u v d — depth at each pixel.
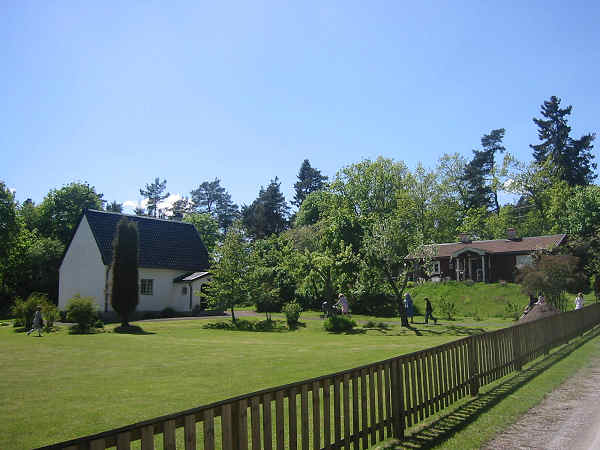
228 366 14.14
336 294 38.47
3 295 49.62
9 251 49.94
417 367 7.56
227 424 4.35
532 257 38.00
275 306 44.94
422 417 7.52
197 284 43.16
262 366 14.01
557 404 8.41
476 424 7.28
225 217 95.38
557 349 15.48
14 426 8.00
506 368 11.22
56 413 8.80
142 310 41.59
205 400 9.62
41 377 12.73
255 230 79.50
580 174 63.41
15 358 16.67
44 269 51.91
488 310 38.41
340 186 59.03
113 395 10.27
